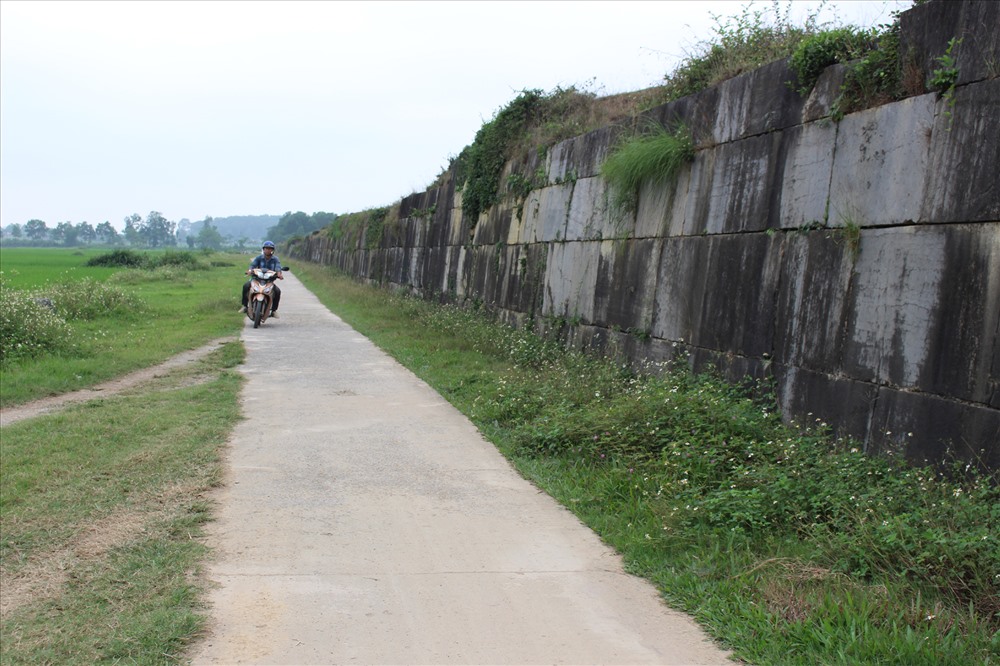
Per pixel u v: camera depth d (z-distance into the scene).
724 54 8.61
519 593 3.76
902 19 5.37
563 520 4.82
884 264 5.30
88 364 9.85
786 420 6.13
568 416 6.70
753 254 6.80
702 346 7.50
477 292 15.49
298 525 4.58
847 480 4.76
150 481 5.23
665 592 3.78
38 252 100.06
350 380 9.62
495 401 7.79
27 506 4.71
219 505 4.86
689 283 7.81
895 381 5.11
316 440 6.57
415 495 5.22
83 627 3.28
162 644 3.14
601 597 3.74
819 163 6.08
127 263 49.34
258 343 13.24
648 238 8.75
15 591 3.63
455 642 3.27
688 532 4.37
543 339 11.36
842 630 3.23
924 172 5.04
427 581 3.88
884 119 5.45
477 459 6.14
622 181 9.11
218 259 71.50
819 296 5.93
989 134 4.59
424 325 15.12
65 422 6.86
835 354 5.70
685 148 7.98
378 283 27.59
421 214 21.84
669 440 5.89
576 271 10.62
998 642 3.08
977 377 4.50
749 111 7.10
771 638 3.25
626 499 5.05
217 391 8.54
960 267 4.69
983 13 4.74
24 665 2.99
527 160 13.27
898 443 5.01
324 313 19.62
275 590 3.71
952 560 3.58
